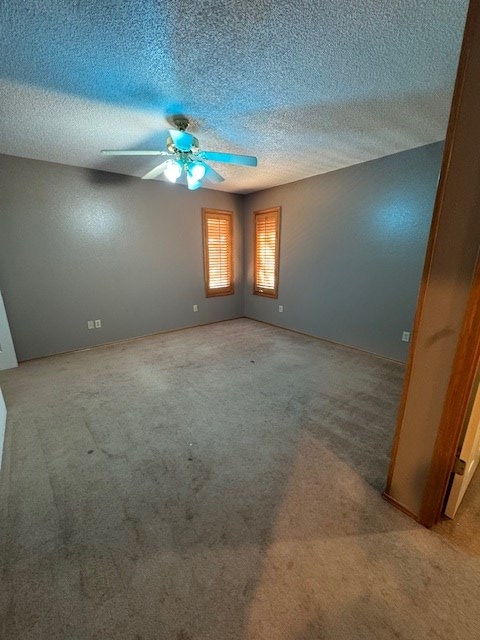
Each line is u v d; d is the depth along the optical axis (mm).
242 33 1377
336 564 1198
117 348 3881
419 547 1265
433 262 1168
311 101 1997
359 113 2168
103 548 1273
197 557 1231
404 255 3137
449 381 1188
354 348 3805
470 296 1073
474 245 1044
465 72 968
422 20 1301
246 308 5543
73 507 1484
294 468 1732
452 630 982
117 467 1757
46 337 3557
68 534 1338
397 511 1445
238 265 5316
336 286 3883
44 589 1118
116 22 1308
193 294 4820
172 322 4660
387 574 1157
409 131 2492
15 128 2383
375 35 1393
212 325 5035
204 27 1339
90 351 3771
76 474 1703
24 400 2539
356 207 3471
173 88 1836
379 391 2662
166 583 1137
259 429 2117
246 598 1085
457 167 1040
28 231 3271
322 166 3457
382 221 3258
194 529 1359
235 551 1255
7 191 3100
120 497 1543
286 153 3006
